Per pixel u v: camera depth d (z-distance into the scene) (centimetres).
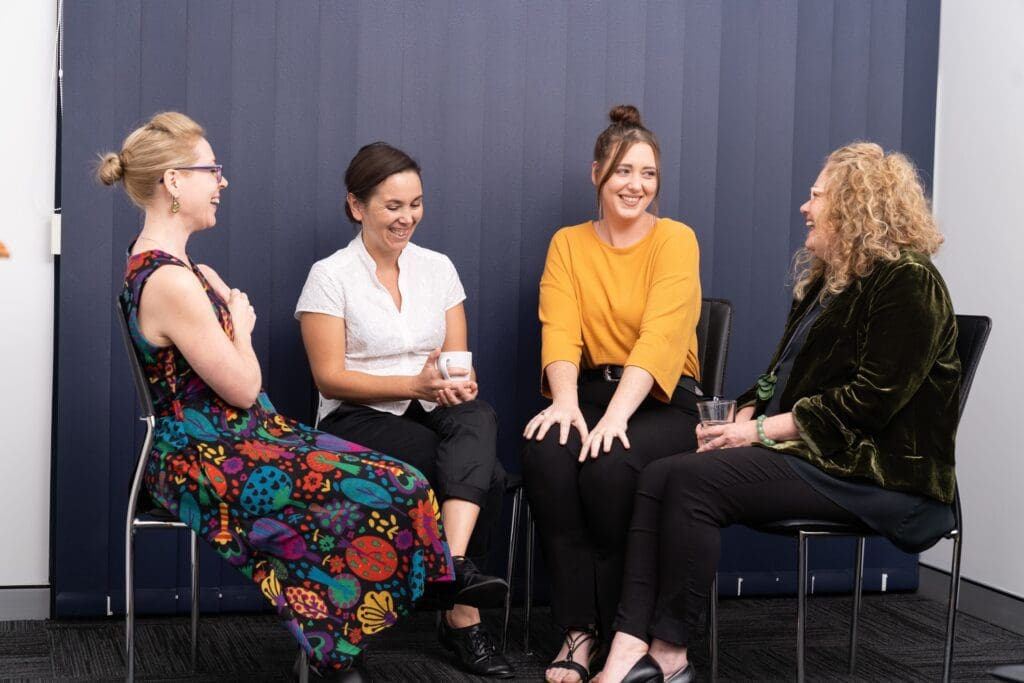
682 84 330
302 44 307
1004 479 334
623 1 325
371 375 273
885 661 283
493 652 270
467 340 322
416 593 228
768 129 336
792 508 238
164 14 299
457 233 320
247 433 233
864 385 237
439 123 317
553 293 294
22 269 303
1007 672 271
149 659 274
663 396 278
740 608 332
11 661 270
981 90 343
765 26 334
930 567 369
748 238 336
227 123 304
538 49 322
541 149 323
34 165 302
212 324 223
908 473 237
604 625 267
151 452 230
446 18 316
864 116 342
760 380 273
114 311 300
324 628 221
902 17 343
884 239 246
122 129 298
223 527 224
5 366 303
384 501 226
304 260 311
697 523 237
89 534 303
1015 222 329
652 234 292
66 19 294
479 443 267
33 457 307
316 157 310
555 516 264
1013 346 329
